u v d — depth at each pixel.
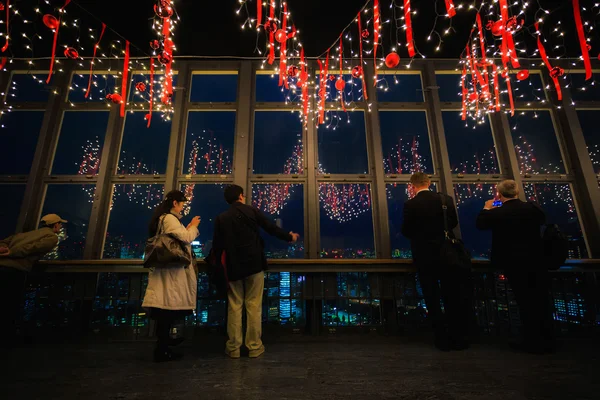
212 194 3.54
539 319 2.38
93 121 3.68
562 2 2.99
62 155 3.54
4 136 3.55
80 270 2.96
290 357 2.34
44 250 2.71
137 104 3.70
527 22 3.23
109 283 3.03
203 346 2.67
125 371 2.04
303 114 3.74
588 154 3.51
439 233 2.46
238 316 2.37
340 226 3.47
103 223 3.39
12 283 2.92
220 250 2.37
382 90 3.85
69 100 3.71
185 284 2.29
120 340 2.90
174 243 2.24
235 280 2.28
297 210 3.51
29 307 2.95
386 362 2.20
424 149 3.68
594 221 3.31
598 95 3.76
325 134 3.71
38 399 1.60
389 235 3.40
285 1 2.98
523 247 2.39
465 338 2.50
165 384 1.80
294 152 3.66
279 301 3.09
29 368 2.12
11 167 3.47
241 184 3.49
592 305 3.00
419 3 3.03
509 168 3.53
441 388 1.73
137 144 3.63
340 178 3.55
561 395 1.62
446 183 3.50
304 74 3.29
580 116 3.71
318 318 3.07
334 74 3.85
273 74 3.92
